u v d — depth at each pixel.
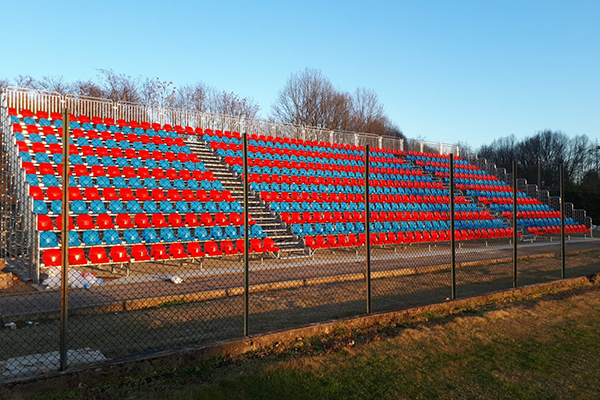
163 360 4.93
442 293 9.81
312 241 16.23
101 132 18.42
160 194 15.84
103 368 4.57
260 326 6.88
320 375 4.93
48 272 10.92
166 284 10.56
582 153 62.25
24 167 13.70
